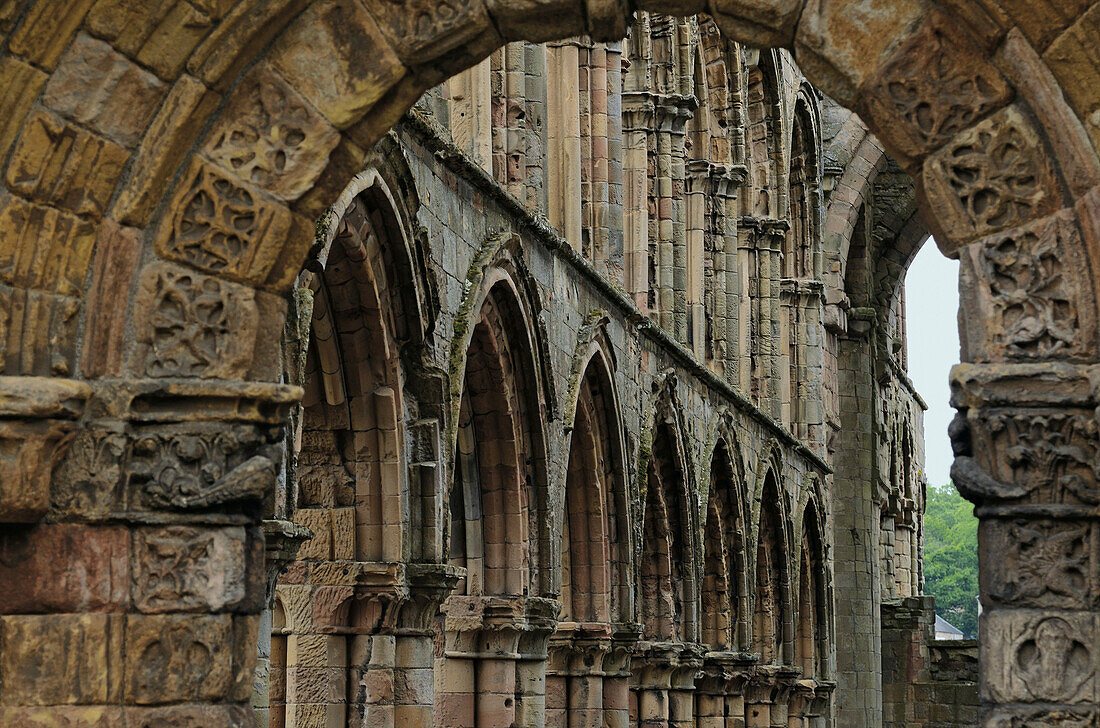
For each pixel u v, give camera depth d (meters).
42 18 13.41
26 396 13.16
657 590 36.53
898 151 13.36
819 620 52.56
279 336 14.08
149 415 13.67
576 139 31.39
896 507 72.06
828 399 56.75
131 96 13.64
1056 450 12.73
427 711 22.44
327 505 22.16
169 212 13.83
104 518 13.52
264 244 13.83
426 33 13.73
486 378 26.38
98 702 13.34
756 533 44.25
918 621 62.31
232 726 13.50
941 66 13.18
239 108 13.91
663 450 36.81
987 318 13.01
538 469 27.47
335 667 21.84
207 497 13.56
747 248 47.22
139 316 13.77
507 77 28.67
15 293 13.45
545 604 27.17
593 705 31.16
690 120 41.34
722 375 42.91
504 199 25.97
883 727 61.88
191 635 13.52
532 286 26.92
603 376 31.73
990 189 13.06
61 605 13.39
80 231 13.63
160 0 13.55
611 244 32.72
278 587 21.98
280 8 13.68
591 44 32.44
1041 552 12.71
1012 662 12.65
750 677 42.66
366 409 22.08
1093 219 12.66
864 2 13.34
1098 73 12.63
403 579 22.09
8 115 13.45
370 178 20.42
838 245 56.88
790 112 49.31
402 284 22.03
